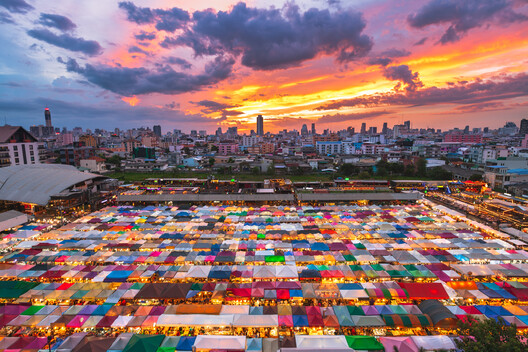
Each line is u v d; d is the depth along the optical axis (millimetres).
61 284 40656
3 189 87562
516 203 85875
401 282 42000
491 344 24781
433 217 71938
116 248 54375
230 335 32906
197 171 160750
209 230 62188
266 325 33000
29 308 35875
